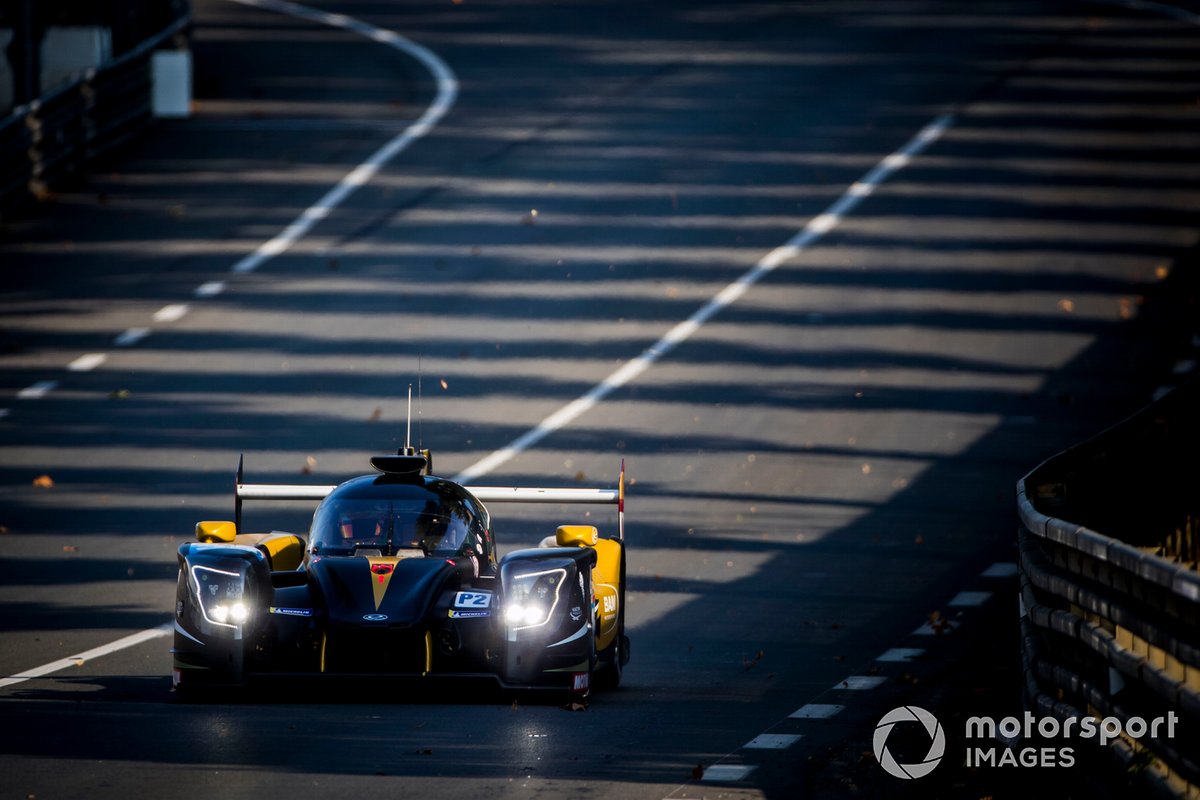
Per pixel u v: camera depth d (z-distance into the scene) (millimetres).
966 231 108188
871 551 60375
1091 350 88875
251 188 116625
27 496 66688
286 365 86375
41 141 115062
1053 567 32125
